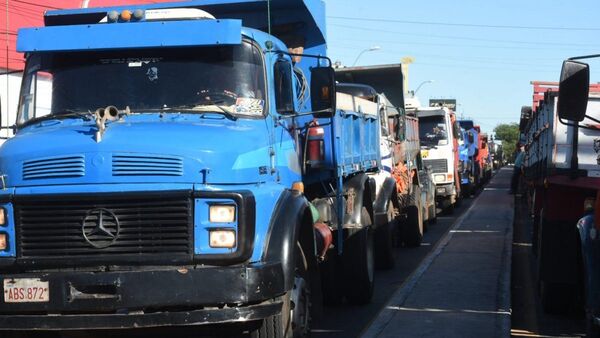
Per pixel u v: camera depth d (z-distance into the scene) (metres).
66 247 5.47
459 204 27.38
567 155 8.23
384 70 15.34
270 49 6.69
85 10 8.15
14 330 5.64
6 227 5.56
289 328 5.98
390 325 7.79
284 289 5.61
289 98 7.09
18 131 6.49
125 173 5.49
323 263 8.95
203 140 5.66
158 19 6.79
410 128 16.36
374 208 11.19
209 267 5.37
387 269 12.46
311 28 8.45
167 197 5.39
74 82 6.48
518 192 30.39
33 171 5.61
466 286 9.96
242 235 5.39
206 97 6.30
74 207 5.48
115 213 5.43
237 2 8.10
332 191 8.68
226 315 5.30
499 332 7.45
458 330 7.55
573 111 6.00
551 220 8.02
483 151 42.22
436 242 16.45
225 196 5.40
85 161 5.52
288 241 5.74
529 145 17.62
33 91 6.67
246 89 6.38
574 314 8.70
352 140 9.48
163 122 6.04
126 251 5.41
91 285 5.30
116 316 5.29
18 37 6.54
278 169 6.52
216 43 6.29
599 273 6.50
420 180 17.91
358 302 9.54
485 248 13.79
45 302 5.35
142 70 6.42
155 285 5.27
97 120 5.67
